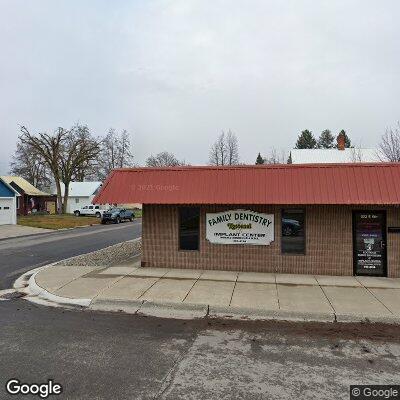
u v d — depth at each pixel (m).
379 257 12.45
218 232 13.38
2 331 7.82
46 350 6.81
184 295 10.23
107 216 44.19
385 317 8.53
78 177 67.31
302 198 11.96
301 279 12.00
